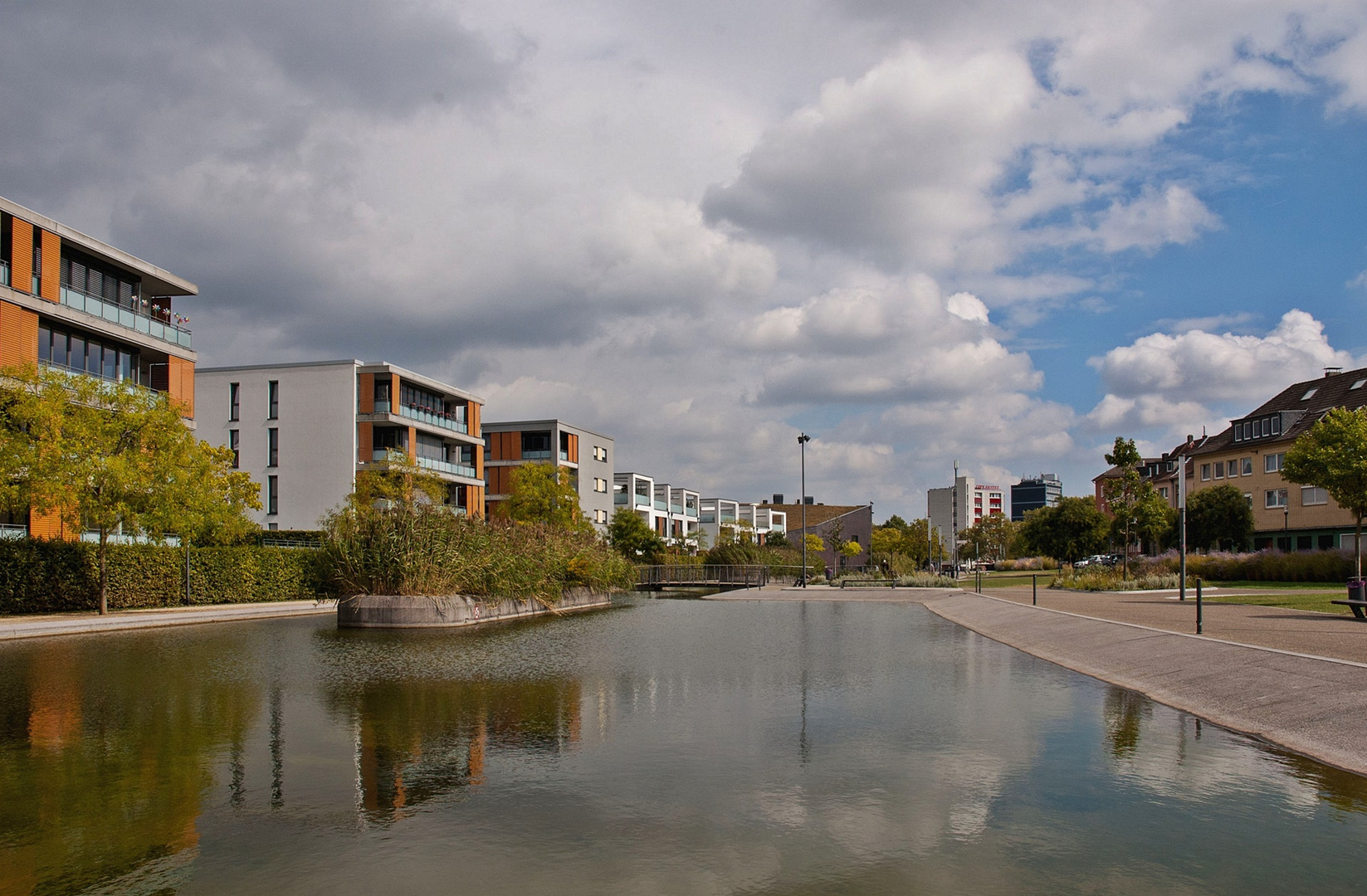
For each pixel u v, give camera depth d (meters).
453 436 57.31
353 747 9.14
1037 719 10.60
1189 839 6.34
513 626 25.48
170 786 7.73
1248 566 40.09
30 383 26.45
